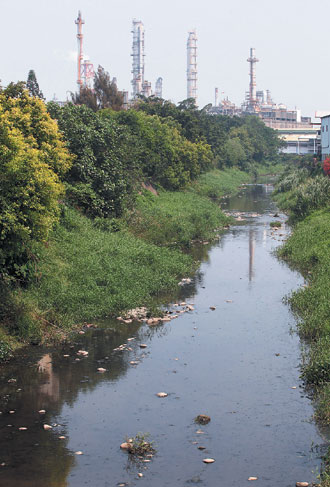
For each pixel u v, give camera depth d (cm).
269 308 1889
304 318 1695
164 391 1247
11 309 1571
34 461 962
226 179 7806
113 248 2302
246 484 897
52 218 1784
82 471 934
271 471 934
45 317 1638
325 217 3291
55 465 952
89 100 5853
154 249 2550
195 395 1226
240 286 2208
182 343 1556
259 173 10631
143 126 4581
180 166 5172
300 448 1004
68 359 1437
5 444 1016
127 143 3438
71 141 2811
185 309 1891
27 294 1698
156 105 6431
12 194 1523
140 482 903
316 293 1845
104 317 1781
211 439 1038
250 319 1769
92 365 1398
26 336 1535
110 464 958
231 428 1077
